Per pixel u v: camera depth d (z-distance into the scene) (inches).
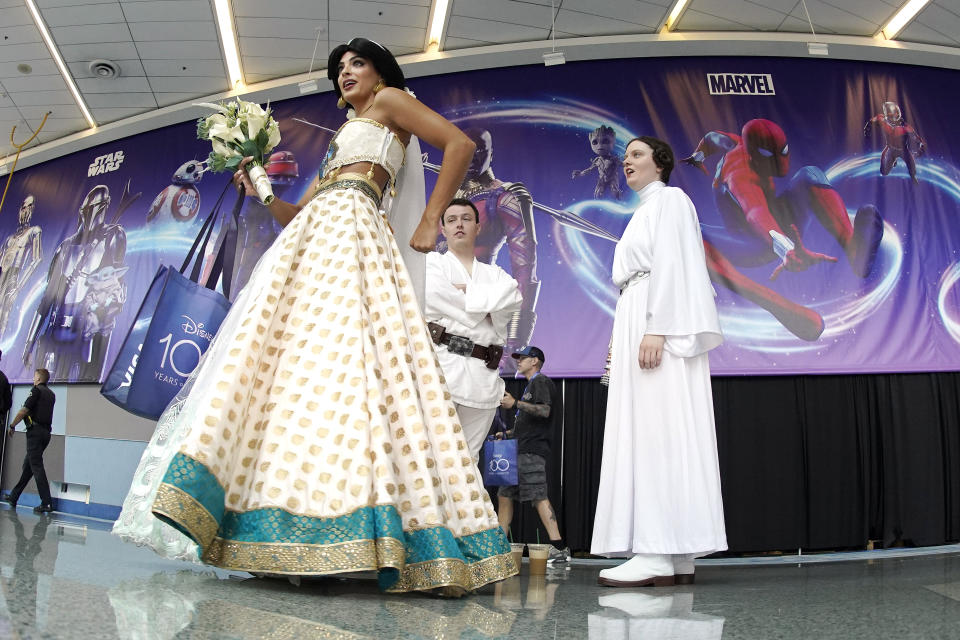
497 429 253.4
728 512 247.0
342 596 55.7
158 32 295.1
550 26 285.9
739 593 80.0
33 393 295.1
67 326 350.9
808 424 255.3
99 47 304.8
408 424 62.0
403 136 80.5
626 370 99.5
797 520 247.8
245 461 58.8
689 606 65.6
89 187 369.1
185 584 56.7
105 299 343.9
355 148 75.9
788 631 51.7
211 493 54.7
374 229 71.8
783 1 274.4
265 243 317.1
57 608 42.8
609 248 272.7
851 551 246.8
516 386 261.3
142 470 66.9
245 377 60.4
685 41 288.4
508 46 293.7
